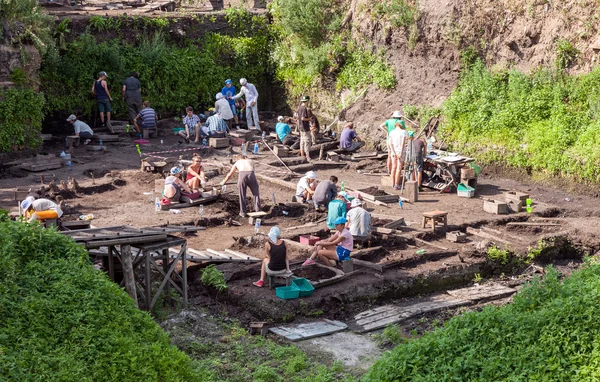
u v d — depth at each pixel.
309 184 19.47
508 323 10.09
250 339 12.88
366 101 27.64
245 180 18.45
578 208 19.72
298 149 25.22
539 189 21.61
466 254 16.41
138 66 28.89
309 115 24.52
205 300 14.32
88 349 9.09
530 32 23.80
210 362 11.86
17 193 19.14
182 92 29.95
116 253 13.19
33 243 10.34
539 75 23.31
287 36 31.39
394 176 21.27
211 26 31.47
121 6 32.78
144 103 26.98
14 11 24.61
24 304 9.29
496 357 9.56
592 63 22.73
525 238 17.50
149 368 9.29
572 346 9.50
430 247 16.78
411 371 9.71
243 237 16.88
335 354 12.43
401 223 17.98
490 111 24.00
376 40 27.84
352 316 14.05
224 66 31.47
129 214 18.48
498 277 16.30
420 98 26.28
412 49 26.55
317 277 15.01
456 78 25.59
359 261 15.61
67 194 19.92
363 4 28.20
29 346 8.79
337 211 17.14
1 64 24.12
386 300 14.81
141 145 25.83
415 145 20.98
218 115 26.45
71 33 27.98
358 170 23.47
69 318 9.37
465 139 24.00
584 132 21.75
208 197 19.50
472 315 10.39
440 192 21.09
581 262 17.11
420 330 13.44
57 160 23.22
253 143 25.98
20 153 24.23
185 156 24.45
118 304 10.09
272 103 32.25
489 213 19.17
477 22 24.89
